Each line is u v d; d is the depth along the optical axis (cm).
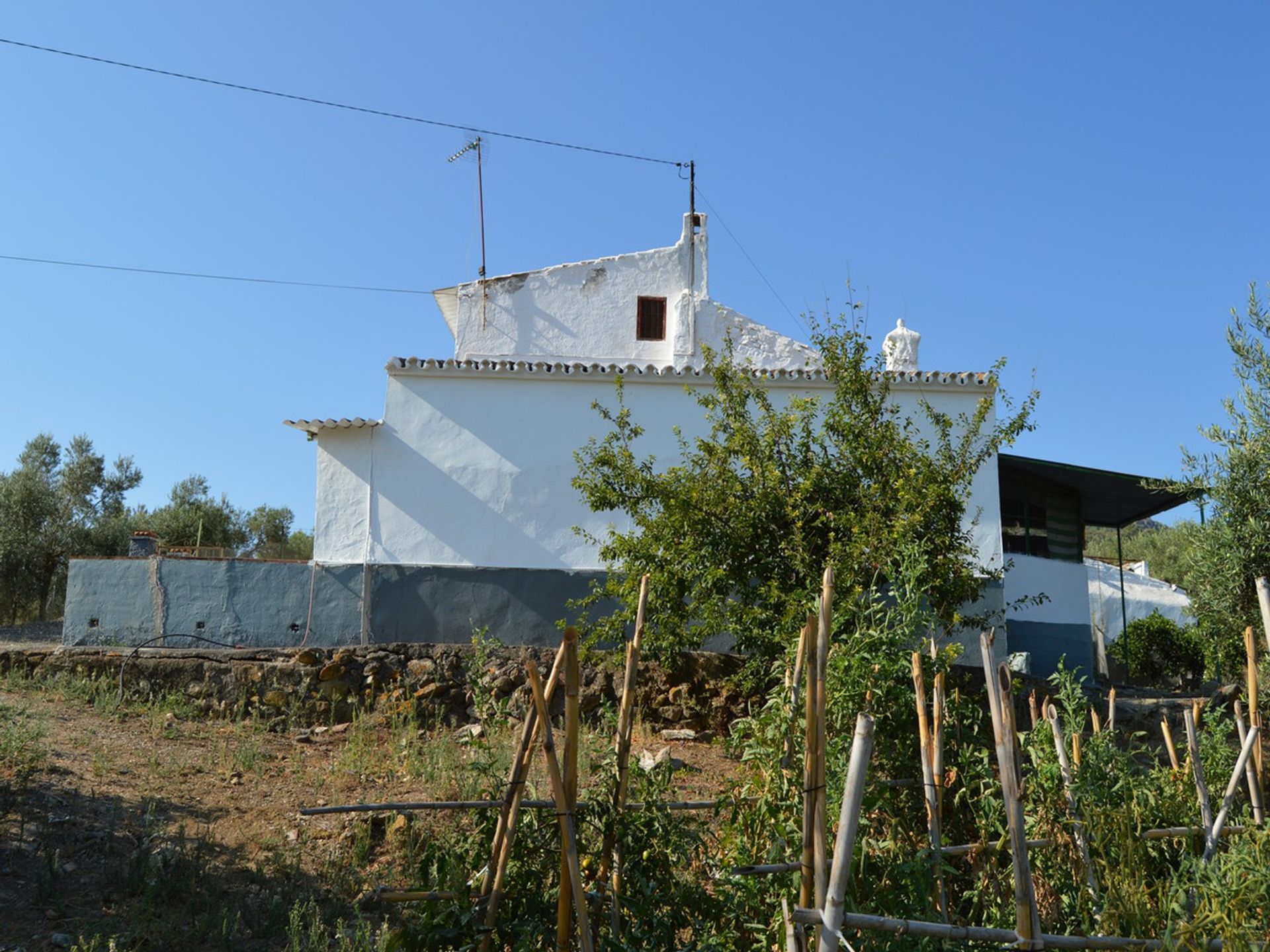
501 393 1609
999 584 1519
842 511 1155
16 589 2531
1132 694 1545
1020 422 1223
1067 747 642
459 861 550
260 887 809
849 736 551
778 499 1183
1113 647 2217
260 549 3409
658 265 2142
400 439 1593
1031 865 587
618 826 553
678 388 1609
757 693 1234
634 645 577
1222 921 486
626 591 1221
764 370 1611
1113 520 2206
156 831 883
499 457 1591
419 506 1573
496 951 531
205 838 887
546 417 1603
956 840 613
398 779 1074
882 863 551
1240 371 1174
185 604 1520
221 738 1226
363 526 1567
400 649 1431
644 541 1230
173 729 1237
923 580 1079
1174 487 1237
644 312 2133
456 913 520
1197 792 685
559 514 1579
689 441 1591
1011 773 475
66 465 2952
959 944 502
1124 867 566
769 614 1130
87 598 1520
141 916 723
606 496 1253
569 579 1555
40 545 2572
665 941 547
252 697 1379
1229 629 1184
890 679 577
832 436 1256
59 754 1062
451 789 1008
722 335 2111
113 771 1035
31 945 671
